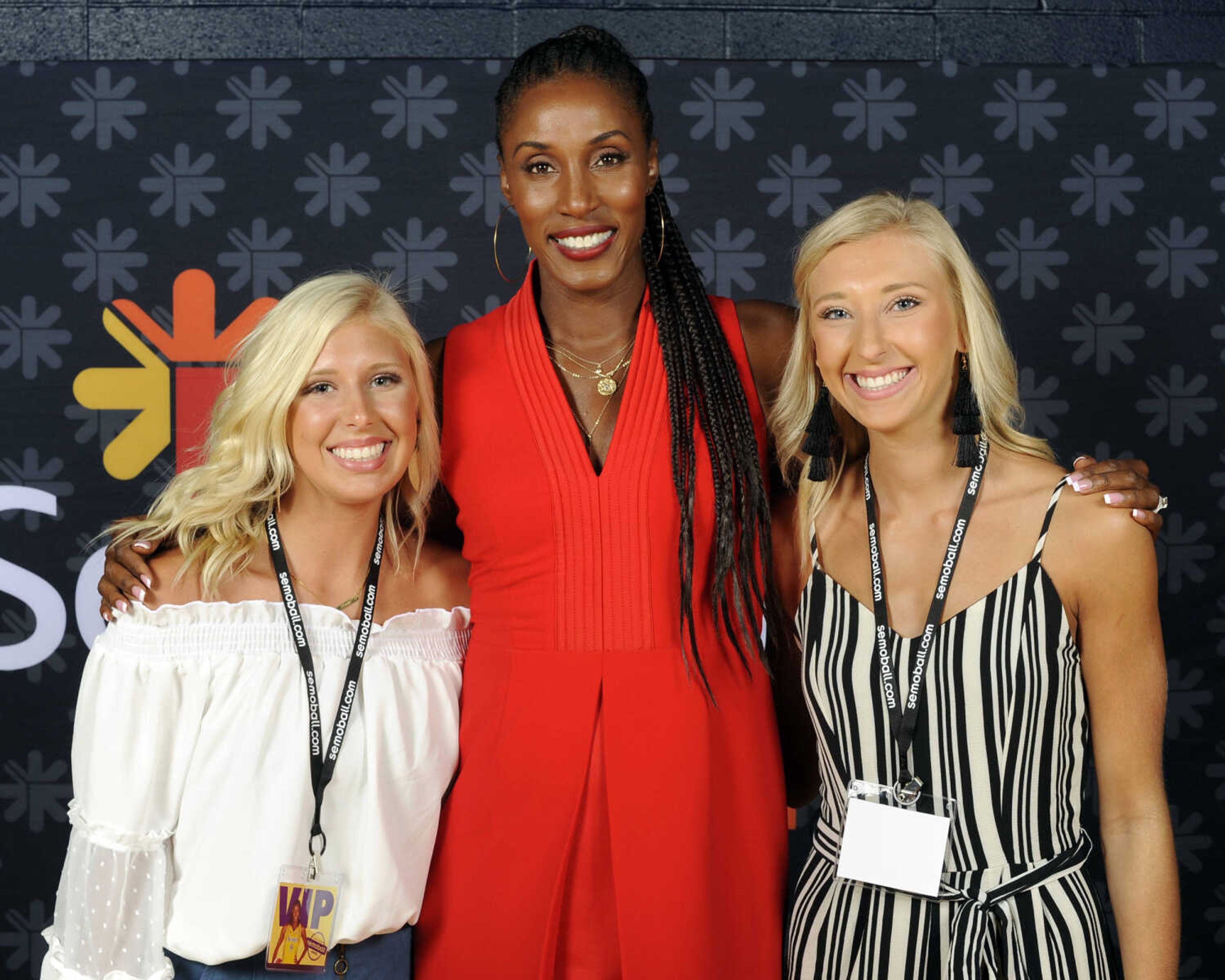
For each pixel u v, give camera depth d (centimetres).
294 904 173
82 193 307
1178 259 309
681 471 189
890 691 171
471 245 309
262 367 183
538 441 192
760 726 193
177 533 187
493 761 188
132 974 175
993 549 169
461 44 313
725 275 309
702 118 307
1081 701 171
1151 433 311
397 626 191
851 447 188
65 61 307
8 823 306
